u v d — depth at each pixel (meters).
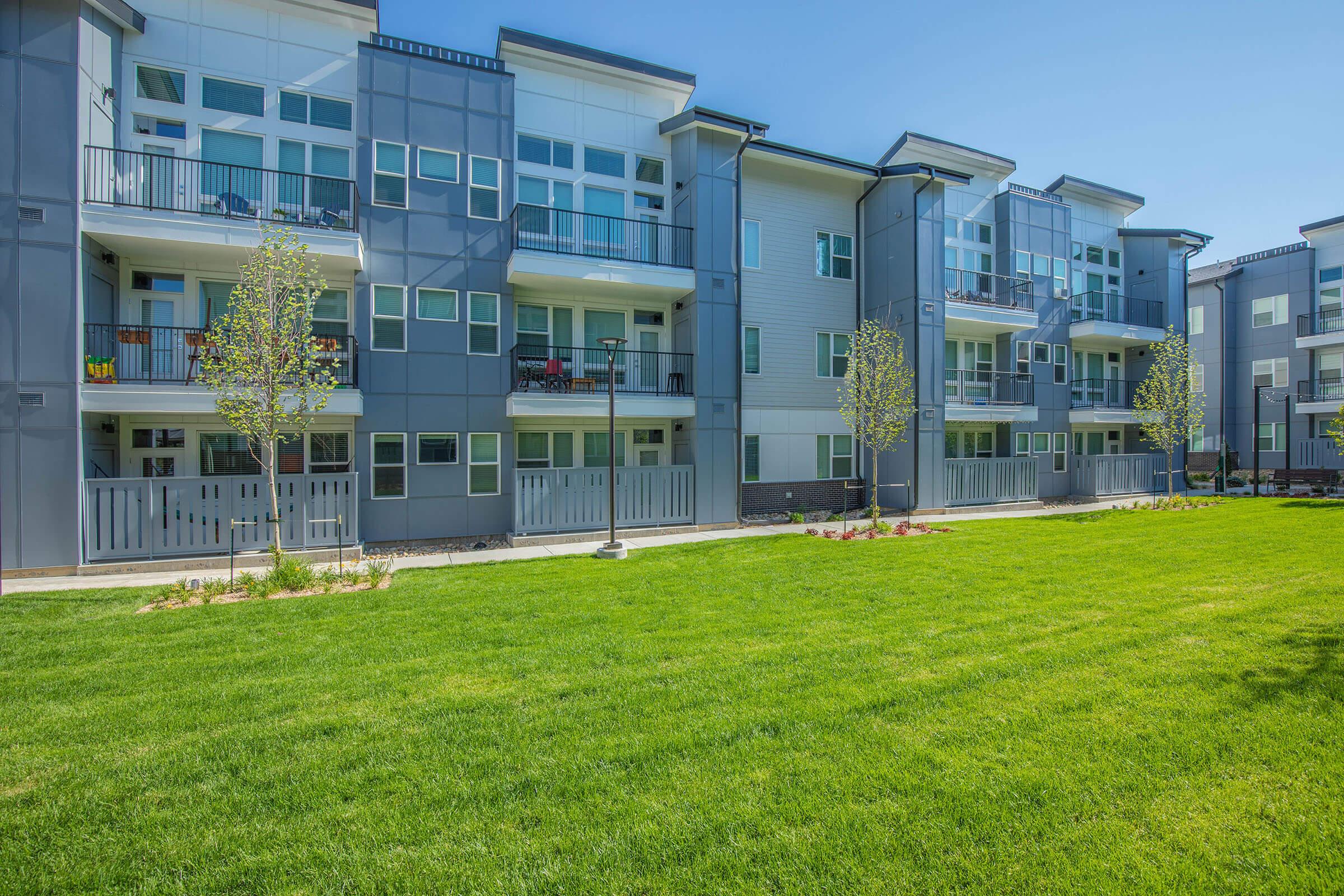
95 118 10.78
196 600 7.84
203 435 12.17
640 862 2.73
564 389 13.84
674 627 6.29
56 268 10.17
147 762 3.70
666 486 14.30
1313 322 24.72
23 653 5.74
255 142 12.46
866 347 15.61
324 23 12.97
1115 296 22.69
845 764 3.49
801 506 16.75
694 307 14.76
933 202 17.44
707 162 14.99
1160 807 3.05
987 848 2.77
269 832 3.01
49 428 10.03
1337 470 22.20
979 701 4.29
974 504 18.05
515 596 7.76
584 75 15.02
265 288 9.29
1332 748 3.56
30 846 2.94
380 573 8.94
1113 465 21.67
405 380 13.01
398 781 3.44
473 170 13.62
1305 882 2.52
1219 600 6.80
